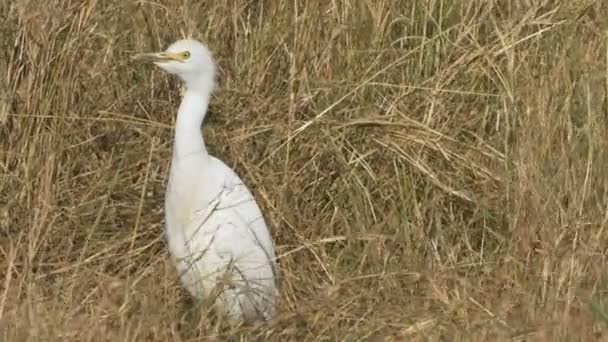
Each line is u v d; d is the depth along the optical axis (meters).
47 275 9.72
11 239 9.85
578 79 11.30
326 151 10.98
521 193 10.40
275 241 10.59
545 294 9.48
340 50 11.55
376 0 11.70
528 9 11.88
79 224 10.41
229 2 11.63
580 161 10.70
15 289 9.24
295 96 11.21
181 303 9.61
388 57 11.62
